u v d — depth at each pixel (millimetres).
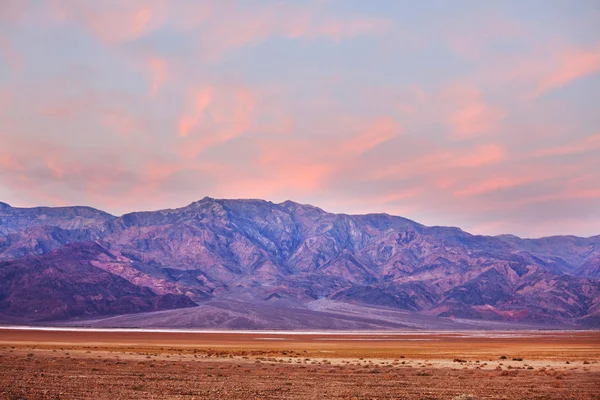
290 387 55438
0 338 173375
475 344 160500
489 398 49125
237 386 55750
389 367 79438
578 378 65438
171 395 49062
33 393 48531
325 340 185000
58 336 193375
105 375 64312
